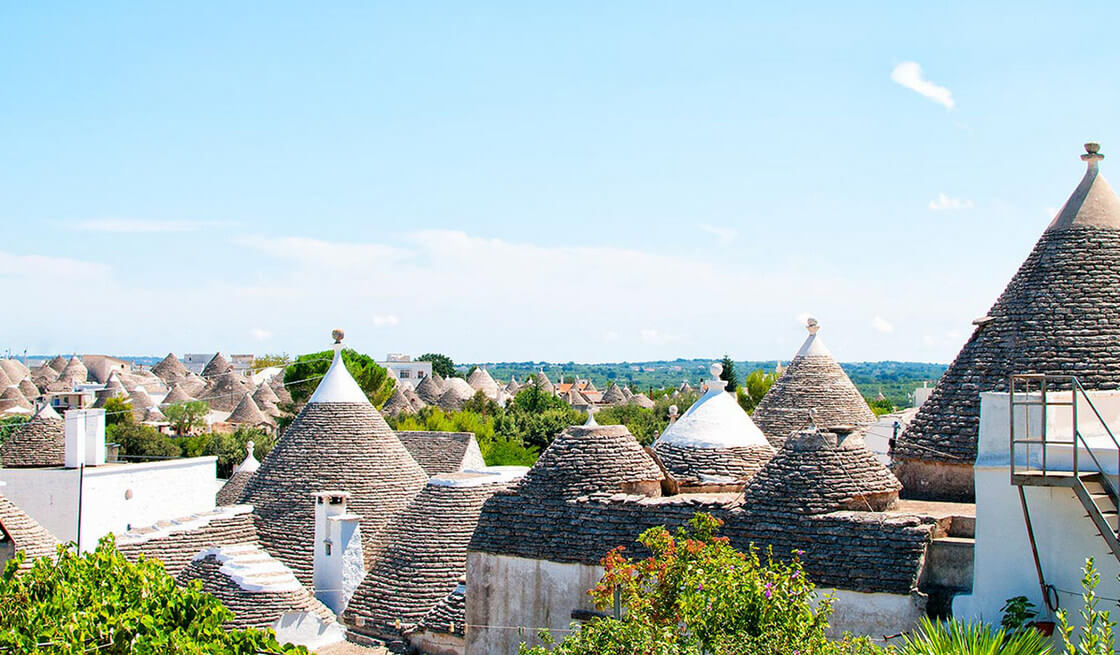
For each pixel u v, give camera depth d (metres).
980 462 17.77
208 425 88.50
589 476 21.97
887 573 17.88
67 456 34.44
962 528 18.94
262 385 103.75
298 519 29.92
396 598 26.00
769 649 15.05
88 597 15.07
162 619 14.93
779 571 17.59
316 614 25.84
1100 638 12.64
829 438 19.97
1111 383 19.86
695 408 27.38
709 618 15.55
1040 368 20.50
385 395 81.19
